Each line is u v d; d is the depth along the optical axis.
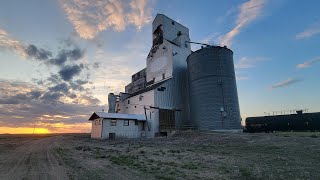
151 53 58.50
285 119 36.75
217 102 39.84
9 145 30.42
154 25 60.22
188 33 61.91
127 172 10.50
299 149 16.22
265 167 11.08
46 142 36.84
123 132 42.25
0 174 10.49
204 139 27.55
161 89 45.97
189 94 46.94
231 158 14.24
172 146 23.19
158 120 43.38
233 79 42.62
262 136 25.19
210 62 42.22
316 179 8.66
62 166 12.40
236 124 39.72
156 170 10.91
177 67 50.72
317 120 33.12
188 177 9.36
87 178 9.36
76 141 37.12
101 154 17.98
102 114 41.56
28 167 12.23
